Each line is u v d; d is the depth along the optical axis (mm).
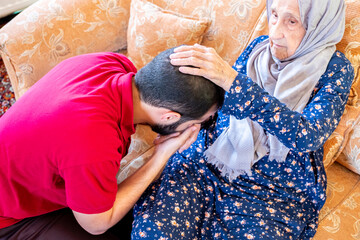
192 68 775
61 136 769
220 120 1158
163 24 1361
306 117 939
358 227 1107
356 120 1132
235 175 1052
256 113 887
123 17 1545
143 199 1078
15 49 1293
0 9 2199
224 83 828
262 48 1137
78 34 1437
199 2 1399
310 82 998
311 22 926
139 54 1434
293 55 1036
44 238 979
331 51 1022
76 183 784
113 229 1170
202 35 1358
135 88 857
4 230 974
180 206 1003
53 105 816
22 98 906
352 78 1022
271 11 1004
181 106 803
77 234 991
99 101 817
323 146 1170
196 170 1100
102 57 1027
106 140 783
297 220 1028
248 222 988
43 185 891
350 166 1253
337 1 925
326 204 1176
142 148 1312
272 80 1099
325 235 1076
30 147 794
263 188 1058
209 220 1033
